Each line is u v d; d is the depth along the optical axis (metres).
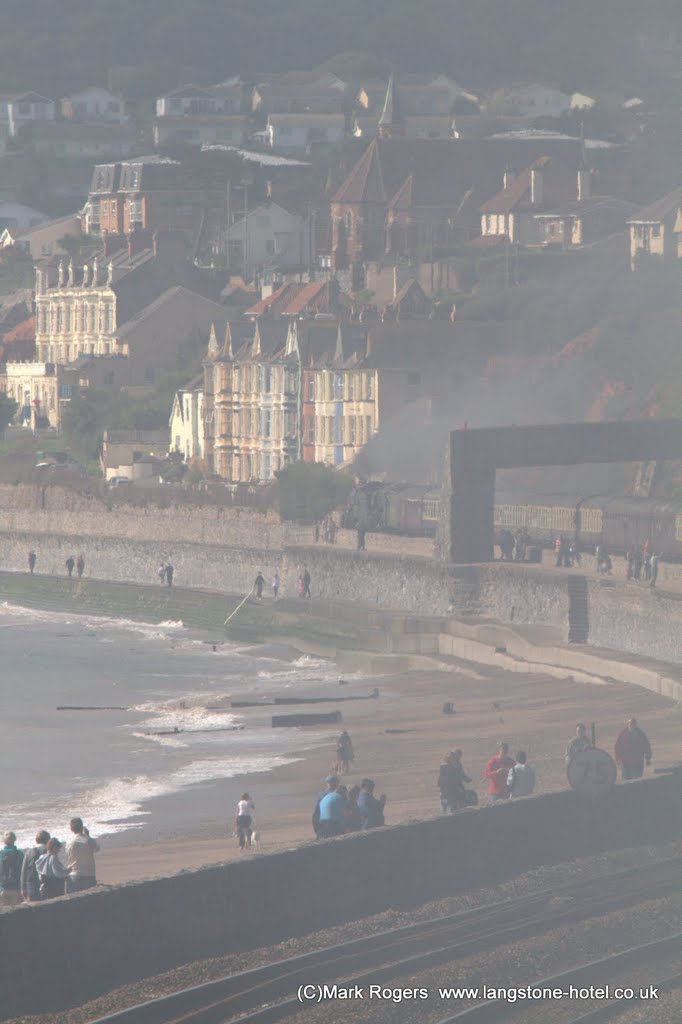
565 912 195.62
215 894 183.00
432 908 197.00
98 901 172.25
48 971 167.25
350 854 196.12
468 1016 164.38
